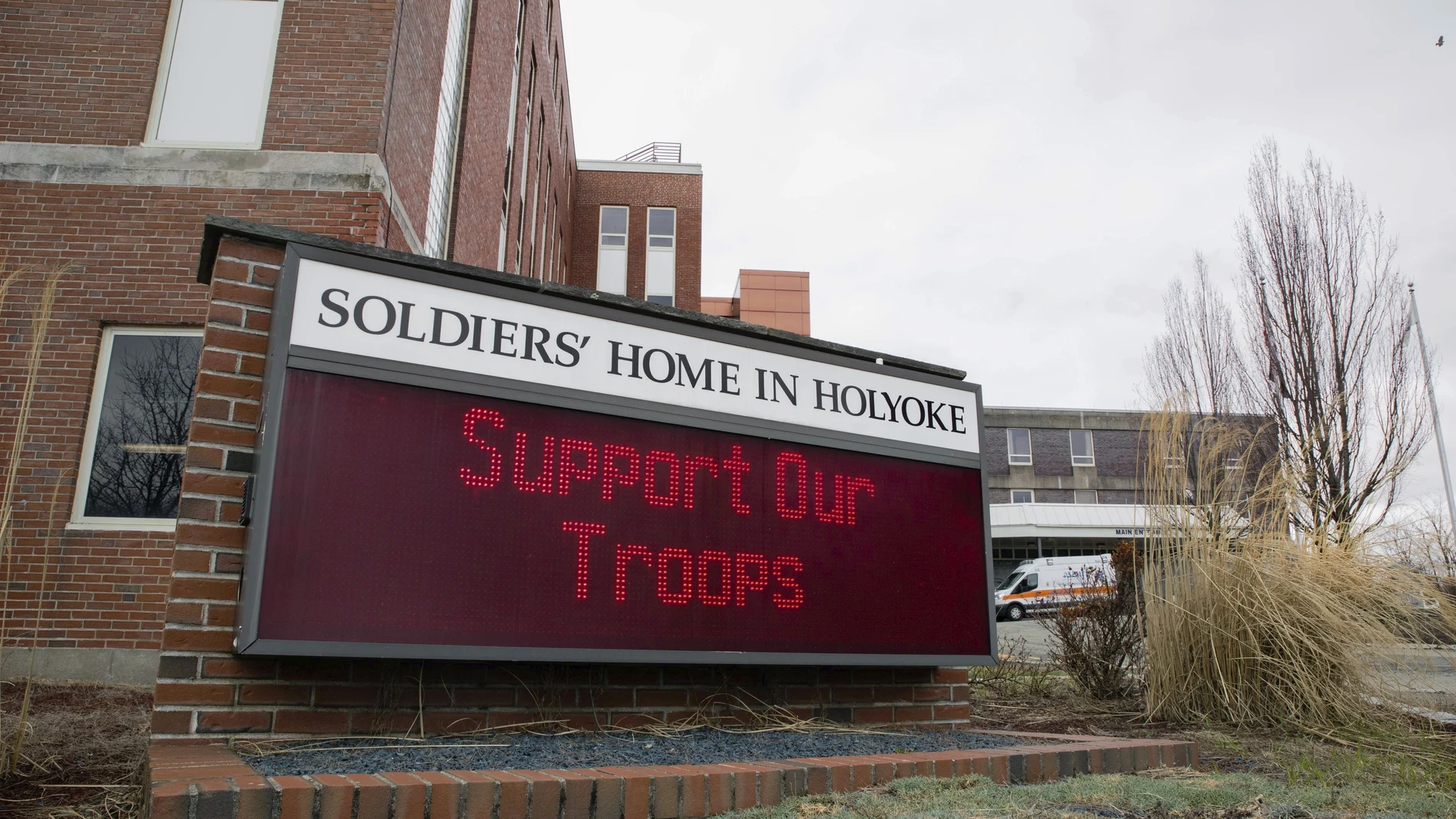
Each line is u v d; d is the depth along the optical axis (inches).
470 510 168.4
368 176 356.5
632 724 189.3
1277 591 261.0
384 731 164.6
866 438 221.8
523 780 125.4
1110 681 319.3
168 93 364.8
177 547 154.9
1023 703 317.1
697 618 187.3
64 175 347.3
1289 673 250.1
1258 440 406.9
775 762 154.8
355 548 156.4
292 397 157.2
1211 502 280.8
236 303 167.9
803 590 202.4
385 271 171.8
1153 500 286.2
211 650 154.3
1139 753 190.7
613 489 185.0
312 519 153.9
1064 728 260.7
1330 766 197.8
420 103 423.2
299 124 361.7
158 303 339.0
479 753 152.2
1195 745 202.2
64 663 302.2
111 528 316.8
